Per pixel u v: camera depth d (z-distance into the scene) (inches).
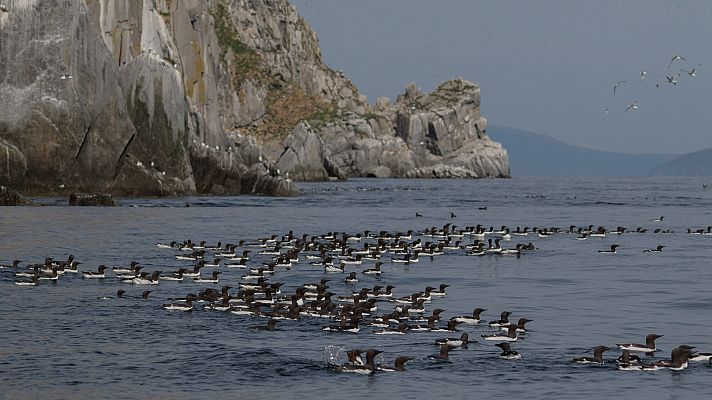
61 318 1894.7
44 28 5324.8
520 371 1536.7
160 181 5767.7
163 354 1619.1
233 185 6555.1
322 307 1931.6
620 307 2132.1
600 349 1593.3
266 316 1910.7
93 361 1571.1
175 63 7465.6
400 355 1628.9
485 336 1772.9
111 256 2896.2
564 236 3976.4
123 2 6766.7
